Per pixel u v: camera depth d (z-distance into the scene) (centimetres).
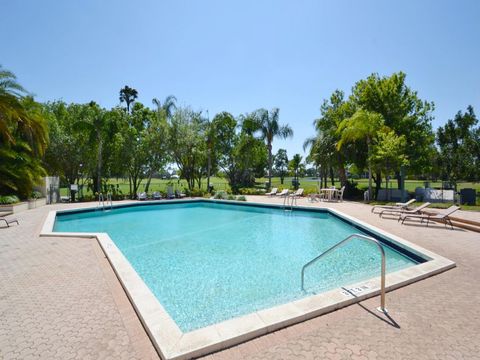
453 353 272
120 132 2261
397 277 463
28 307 374
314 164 2552
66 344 290
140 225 1226
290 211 1552
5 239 777
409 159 2112
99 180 2058
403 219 1020
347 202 1803
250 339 300
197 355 271
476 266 545
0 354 273
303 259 729
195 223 1266
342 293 399
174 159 2528
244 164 2973
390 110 2209
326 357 266
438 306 374
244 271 643
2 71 1506
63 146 2169
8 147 1609
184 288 547
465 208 1330
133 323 333
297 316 333
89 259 589
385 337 300
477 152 2298
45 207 1558
